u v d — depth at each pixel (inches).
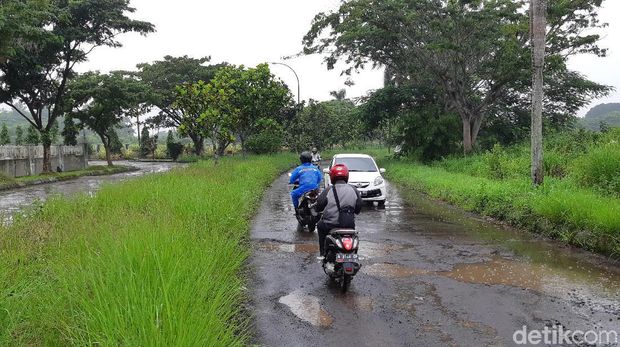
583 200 369.4
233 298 213.2
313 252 331.0
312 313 211.3
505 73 1032.8
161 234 223.5
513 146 1100.5
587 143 724.7
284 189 758.5
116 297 146.4
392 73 1449.3
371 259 312.3
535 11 495.2
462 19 1002.1
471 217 485.4
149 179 566.3
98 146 2770.7
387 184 865.5
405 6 1048.8
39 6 979.9
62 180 1177.4
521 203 436.8
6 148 1136.8
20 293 164.7
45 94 1283.2
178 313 138.4
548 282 258.8
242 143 1241.4
